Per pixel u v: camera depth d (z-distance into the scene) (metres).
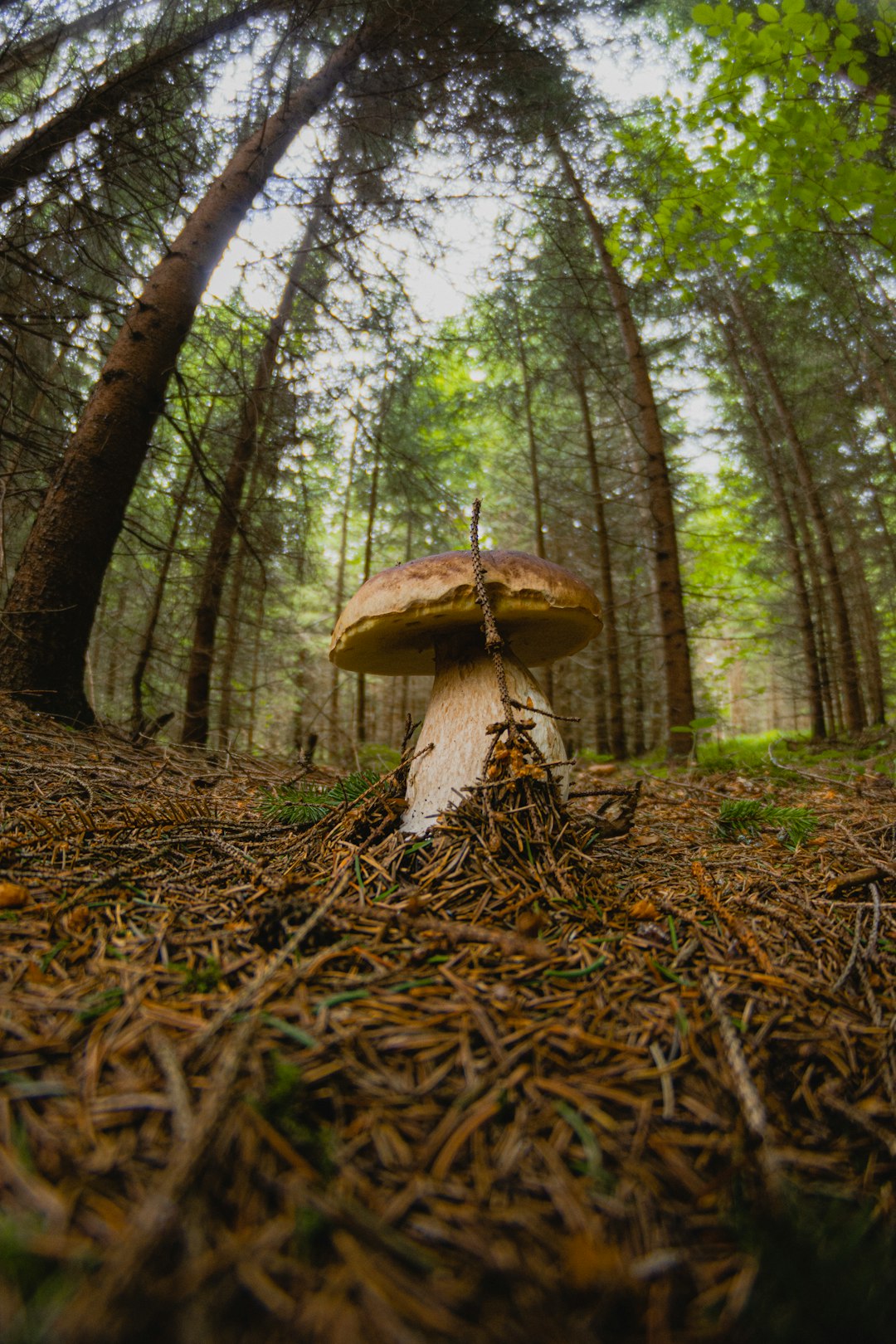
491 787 2.05
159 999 1.22
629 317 8.48
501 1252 0.77
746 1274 0.77
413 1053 1.11
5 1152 0.83
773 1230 0.80
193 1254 0.71
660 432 8.26
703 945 1.58
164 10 4.68
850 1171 0.97
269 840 2.43
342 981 1.28
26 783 2.69
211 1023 1.08
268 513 7.19
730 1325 0.72
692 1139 0.98
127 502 4.87
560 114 6.75
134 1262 0.66
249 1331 0.66
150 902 1.70
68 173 3.91
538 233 8.61
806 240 9.12
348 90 6.04
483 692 2.44
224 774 3.80
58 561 4.44
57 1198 0.78
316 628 13.09
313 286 7.26
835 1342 0.69
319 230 5.71
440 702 2.52
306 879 1.83
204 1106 0.87
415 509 8.98
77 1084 0.97
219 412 7.82
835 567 13.22
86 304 6.12
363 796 2.34
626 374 10.23
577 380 10.90
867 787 4.36
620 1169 0.92
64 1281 0.67
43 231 4.41
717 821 3.10
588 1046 1.16
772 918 1.81
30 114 4.11
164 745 4.74
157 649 7.05
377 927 1.52
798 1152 1.00
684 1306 0.74
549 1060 1.12
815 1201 0.90
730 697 23.94
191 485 7.16
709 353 11.98
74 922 1.51
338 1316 0.67
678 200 5.50
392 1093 1.01
